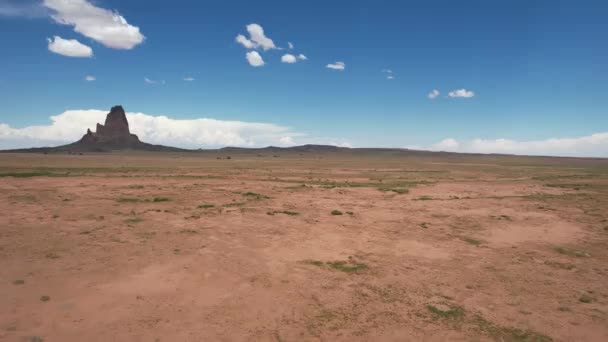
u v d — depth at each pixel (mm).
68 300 8469
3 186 28484
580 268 12086
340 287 9953
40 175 38406
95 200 23281
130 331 7172
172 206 22062
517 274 11375
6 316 7531
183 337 7020
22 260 11086
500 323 8031
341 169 75938
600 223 19734
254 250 13305
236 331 7336
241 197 27234
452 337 7348
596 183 45469
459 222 19703
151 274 10422
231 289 9578
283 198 27609
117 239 13930
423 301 9133
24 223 15984
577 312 8680
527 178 55062
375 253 13422
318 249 13750
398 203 26391
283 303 8797
